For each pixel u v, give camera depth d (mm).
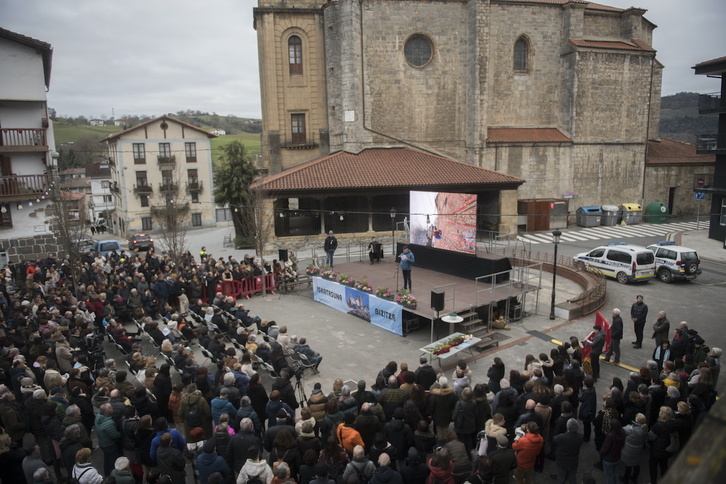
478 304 17391
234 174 42188
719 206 33938
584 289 23078
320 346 16672
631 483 9211
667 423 8562
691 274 23750
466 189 35594
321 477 6953
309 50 38062
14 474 8117
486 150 39625
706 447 1771
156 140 58000
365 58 37812
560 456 8344
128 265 22734
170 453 7793
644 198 44750
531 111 42156
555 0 41656
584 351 13555
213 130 153500
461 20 39000
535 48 41312
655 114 48281
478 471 7125
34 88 27156
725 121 31969
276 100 38062
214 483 6562
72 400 9961
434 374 10961
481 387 9484
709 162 45625
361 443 8062
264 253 33938
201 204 61031
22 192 26641
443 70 39312
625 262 24000
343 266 25188
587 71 41031
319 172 34406
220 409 9289
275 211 33844
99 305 17125
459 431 9250
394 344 16859
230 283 22172
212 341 13453
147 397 9734
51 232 27938
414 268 24172
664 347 13188
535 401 9258
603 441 9352
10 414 9008
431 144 39938
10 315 15398
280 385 10078
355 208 37156
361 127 38000
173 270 23031
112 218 69625
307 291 24000
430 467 7289
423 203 23312
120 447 8984
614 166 43219
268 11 36781
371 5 37375
